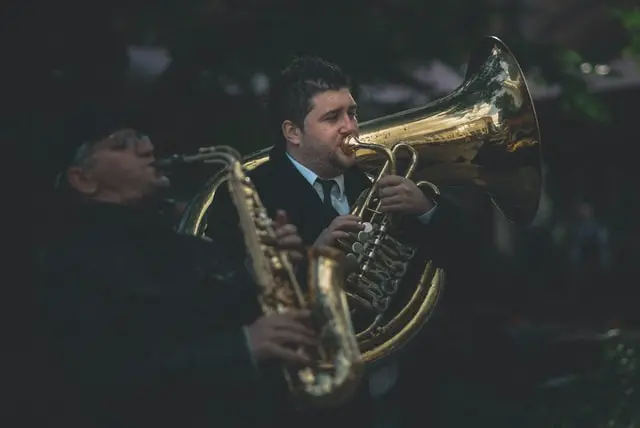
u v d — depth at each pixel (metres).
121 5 11.55
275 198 7.69
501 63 8.20
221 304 6.43
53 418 6.25
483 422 13.45
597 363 13.67
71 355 6.15
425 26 13.97
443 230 7.82
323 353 6.30
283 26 13.37
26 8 9.53
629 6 15.91
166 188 6.62
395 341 7.69
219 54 13.25
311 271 6.36
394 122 8.00
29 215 6.45
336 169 7.73
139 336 6.13
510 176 8.15
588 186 23.62
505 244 22.55
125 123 6.56
